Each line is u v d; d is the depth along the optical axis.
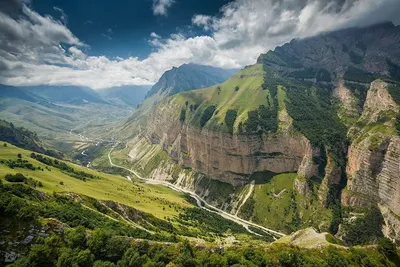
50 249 85.12
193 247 94.00
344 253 105.88
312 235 127.56
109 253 88.75
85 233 92.88
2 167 185.12
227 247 95.94
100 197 184.38
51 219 94.81
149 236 124.44
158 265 84.38
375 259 108.62
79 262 82.88
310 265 92.69
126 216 170.38
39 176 187.00
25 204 96.00
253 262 89.69
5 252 84.69
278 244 103.12
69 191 164.38
